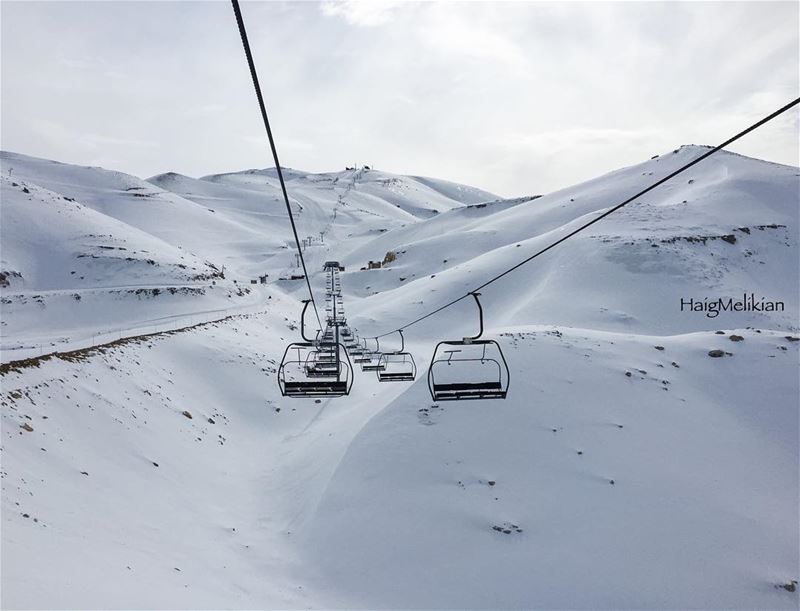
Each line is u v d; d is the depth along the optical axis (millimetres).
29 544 13297
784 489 22281
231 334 52406
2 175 101625
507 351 31406
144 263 82062
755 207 93812
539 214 130500
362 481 22641
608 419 25375
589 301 62844
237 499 24672
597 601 16422
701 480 22031
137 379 31453
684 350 33938
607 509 20109
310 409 38906
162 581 14672
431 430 24906
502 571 17688
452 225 169000
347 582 17875
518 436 24125
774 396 29359
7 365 23469
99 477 20312
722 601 16484
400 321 75062
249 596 15938
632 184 132750
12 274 73125
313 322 82875
